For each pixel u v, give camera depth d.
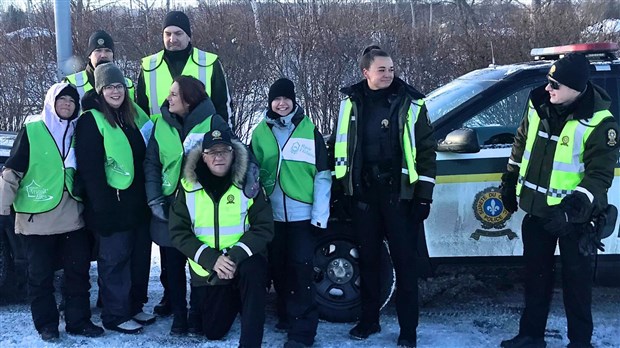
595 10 12.95
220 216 3.83
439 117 4.37
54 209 3.96
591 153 3.55
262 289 3.84
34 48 10.10
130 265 4.27
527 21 11.02
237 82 9.92
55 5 7.44
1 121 9.74
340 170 3.91
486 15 12.79
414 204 3.79
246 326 3.81
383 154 3.84
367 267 4.05
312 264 4.04
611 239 4.14
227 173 3.83
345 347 4.02
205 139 3.77
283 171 4.00
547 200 3.67
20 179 3.92
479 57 10.43
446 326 4.40
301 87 10.09
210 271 3.83
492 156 4.16
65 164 3.97
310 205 4.02
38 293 4.09
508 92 4.33
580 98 3.59
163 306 4.63
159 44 10.41
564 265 3.71
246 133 9.86
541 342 3.91
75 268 4.14
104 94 3.99
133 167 4.05
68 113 3.98
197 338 4.19
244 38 10.18
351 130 3.88
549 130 3.68
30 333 4.24
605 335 4.18
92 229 4.07
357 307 4.37
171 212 3.92
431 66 10.40
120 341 4.13
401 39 10.53
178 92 4.01
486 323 4.45
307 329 3.99
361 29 10.44
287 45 10.19
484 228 4.20
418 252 4.23
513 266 4.24
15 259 4.50
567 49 4.47
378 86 3.79
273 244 4.09
